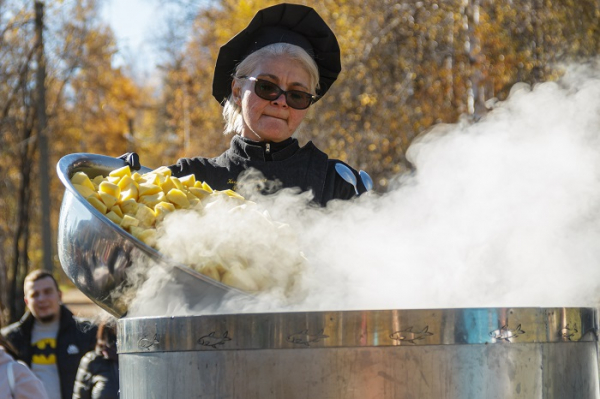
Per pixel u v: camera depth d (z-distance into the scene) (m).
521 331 1.66
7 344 4.41
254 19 2.56
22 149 17.77
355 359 1.59
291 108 2.54
